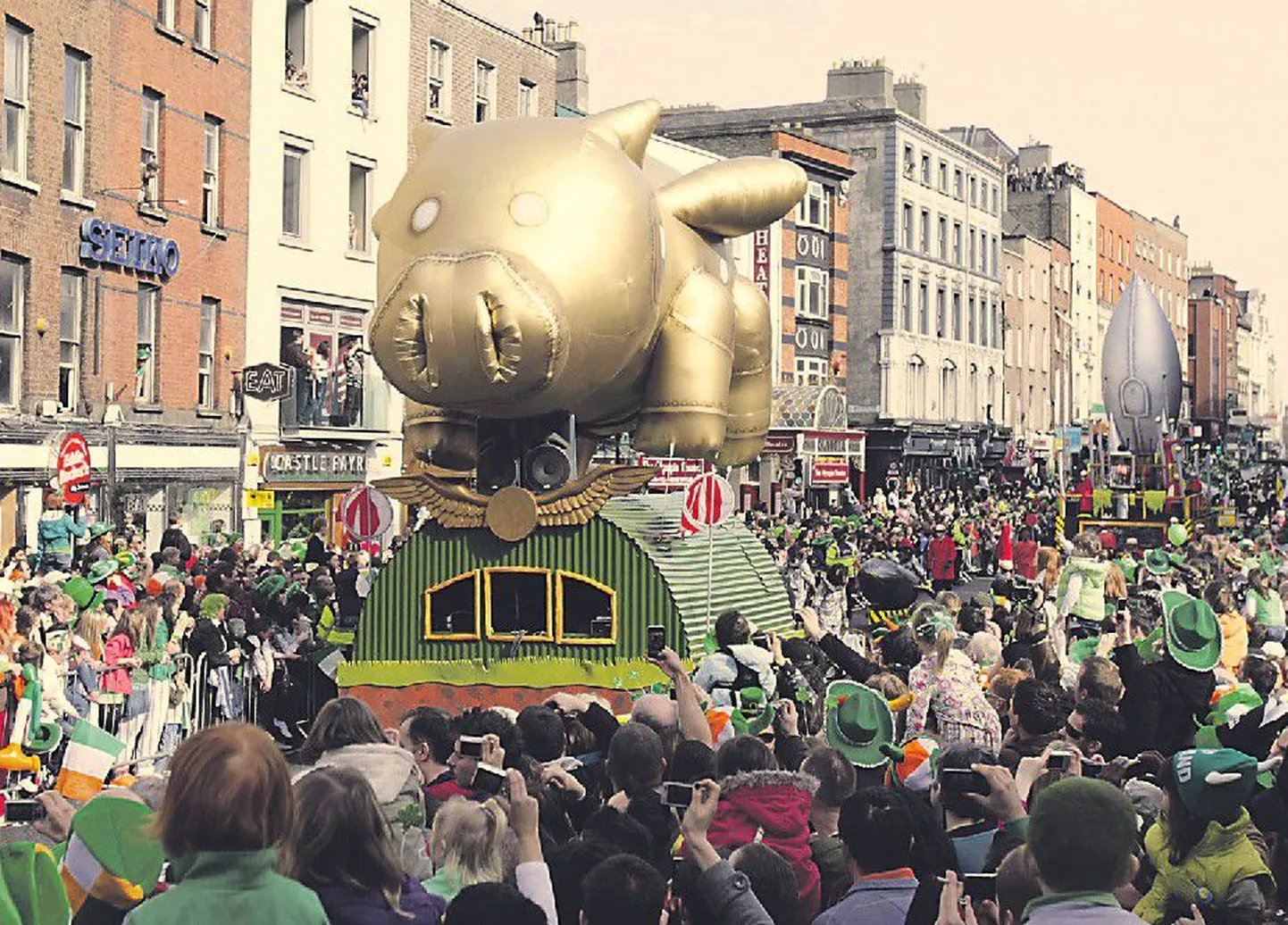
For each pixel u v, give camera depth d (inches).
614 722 392.5
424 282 573.3
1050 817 214.8
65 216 1117.7
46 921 196.2
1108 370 1884.8
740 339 735.7
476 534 667.4
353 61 1572.3
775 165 702.5
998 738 466.6
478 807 265.6
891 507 2324.1
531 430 659.4
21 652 558.6
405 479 673.0
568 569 657.0
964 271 3275.1
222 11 1348.4
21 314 1076.5
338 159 1530.5
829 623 1031.6
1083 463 3299.7
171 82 1267.2
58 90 1107.3
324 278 1514.5
